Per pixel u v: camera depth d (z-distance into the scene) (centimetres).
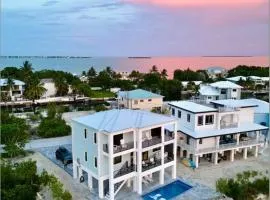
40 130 5628
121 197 3278
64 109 7719
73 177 3775
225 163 4303
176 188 3550
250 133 4822
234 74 13762
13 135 4597
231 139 4441
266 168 4050
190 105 4625
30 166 3344
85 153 3453
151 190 3444
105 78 12100
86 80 13025
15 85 8725
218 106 4766
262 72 12569
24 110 7750
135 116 3584
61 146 4856
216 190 3372
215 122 4394
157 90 9619
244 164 4262
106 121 3362
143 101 7625
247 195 3134
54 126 5725
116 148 3162
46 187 3422
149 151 3628
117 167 3328
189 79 13588
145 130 3394
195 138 4034
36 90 8331
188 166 4147
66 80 11056
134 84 11819
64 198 2909
